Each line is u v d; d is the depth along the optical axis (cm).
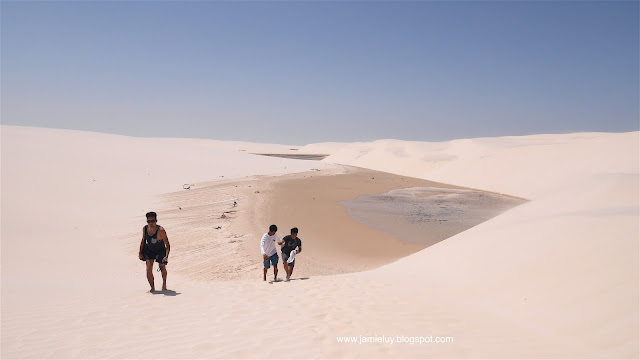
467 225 2342
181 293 802
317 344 497
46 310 673
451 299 682
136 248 1755
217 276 1320
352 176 4603
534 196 3538
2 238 1689
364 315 609
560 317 535
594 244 671
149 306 698
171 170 4016
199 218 2216
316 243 1806
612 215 765
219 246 1688
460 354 455
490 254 834
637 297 501
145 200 2795
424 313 612
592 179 1170
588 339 469
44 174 3044
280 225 2084
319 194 3159
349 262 1549
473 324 560
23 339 536
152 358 465
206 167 4462
